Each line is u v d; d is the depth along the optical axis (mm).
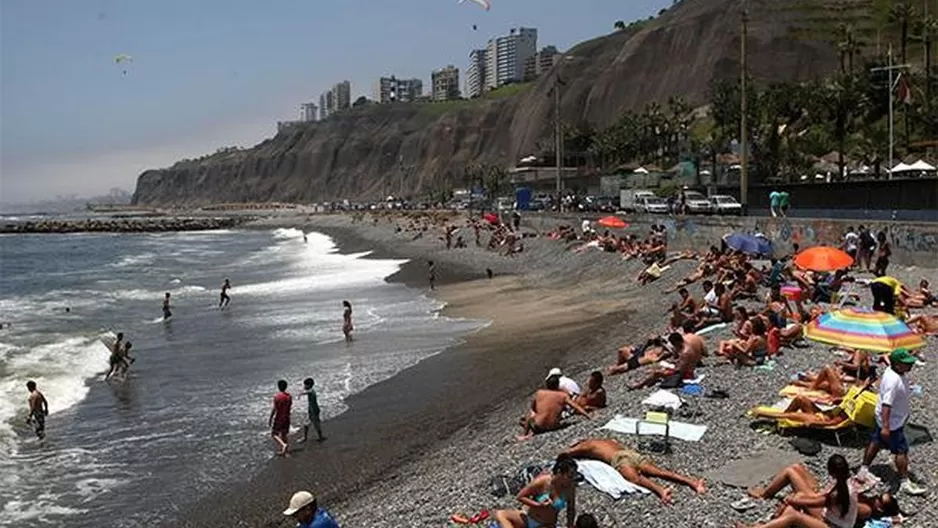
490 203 105562
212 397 20984
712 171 82250
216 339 30078
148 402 20797
